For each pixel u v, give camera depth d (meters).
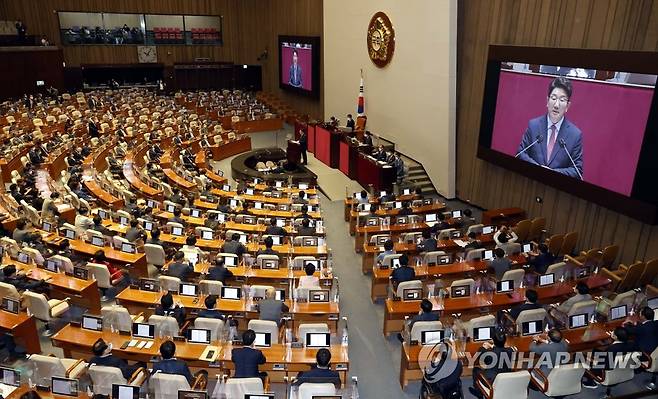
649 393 8.08
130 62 40.53
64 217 15.37
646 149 11.83
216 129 29.34
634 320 9.63
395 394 8.96
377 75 24.22
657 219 11.86
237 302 9.98
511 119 16.20
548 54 14.45
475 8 17.77
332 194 20.77
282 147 28.89
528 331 8.99
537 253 12.96
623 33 12.54
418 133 21.47
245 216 15.05
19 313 9.49
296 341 8.95
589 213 14.17
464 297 10.46
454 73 18.83
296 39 33.44
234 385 7.01
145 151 24.36
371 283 13.21
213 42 42.38
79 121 29.02
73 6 37.88
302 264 11.70
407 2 20.92
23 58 34.91
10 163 20.75
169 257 12.69
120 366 7.75
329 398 6.64
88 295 10.73
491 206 18.34
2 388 7.19
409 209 15.95
